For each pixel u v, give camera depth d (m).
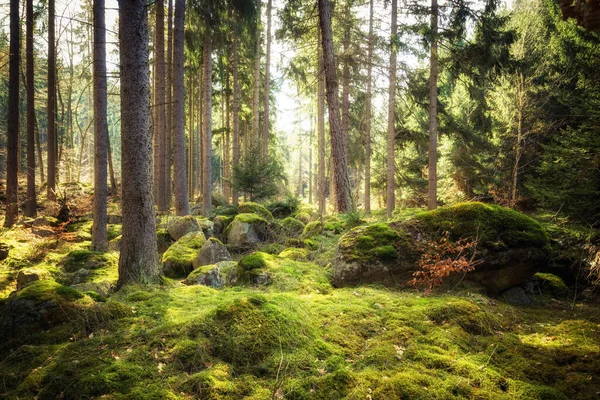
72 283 7.43
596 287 5.92
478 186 16.30
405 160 19.17
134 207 6.10
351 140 23.31
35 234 11.18
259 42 21.05
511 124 14.15
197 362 3.54
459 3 11.85
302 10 15.95
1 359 3.73
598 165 6.14
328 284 6.09
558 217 6.79
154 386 3.17
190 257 8.34
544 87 13.66
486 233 5.84
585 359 3.67
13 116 13.05
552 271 6.66
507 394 3.12
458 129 14.51
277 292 5.76
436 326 4.33
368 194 19.14
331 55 11.59
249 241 10.30
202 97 24.97
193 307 4.95
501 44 11.94
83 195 19.05
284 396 3.09
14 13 13.00
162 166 16.66
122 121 6.09
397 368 3.46
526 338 4.27
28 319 4.10
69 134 30.84
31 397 3.04
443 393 3.09
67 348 3.72
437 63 13.22
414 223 6.41
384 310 4.81
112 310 4.48
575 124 12.87
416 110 19.14
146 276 6.02
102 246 10.45
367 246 6.23
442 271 5.25
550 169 7.12
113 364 3.43
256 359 3.59
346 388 3.15
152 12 15.96
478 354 3.81
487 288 5.81
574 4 3.65
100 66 10.41
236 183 16.53
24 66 21.53
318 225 10.16
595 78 8.02
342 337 4.08
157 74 15.31
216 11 14.87
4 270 8.79
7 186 13.03
